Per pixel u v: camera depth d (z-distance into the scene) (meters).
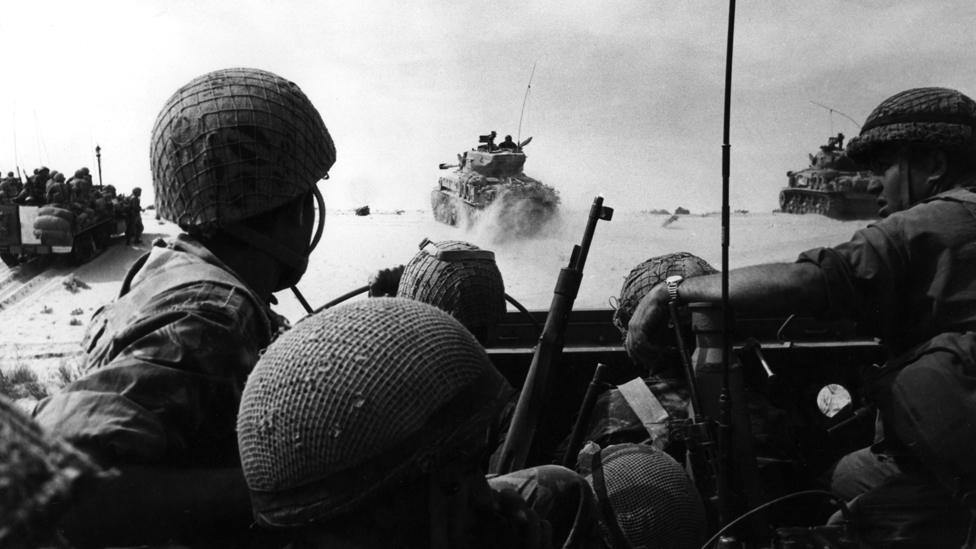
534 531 1.47
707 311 2.54
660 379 3.03
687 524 2.14
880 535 2.33
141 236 28.89
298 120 2.01
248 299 1.83
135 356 1.67
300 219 2.11
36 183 25.03
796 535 2.46
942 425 2.09
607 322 4.59
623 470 2.16
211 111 1.94
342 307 1.33
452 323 1.34
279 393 1.24
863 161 2.53
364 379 1.22
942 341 2.14
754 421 3.04
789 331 4.35
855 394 3.94
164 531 1.64
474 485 1.40
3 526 0.71
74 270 25.17
